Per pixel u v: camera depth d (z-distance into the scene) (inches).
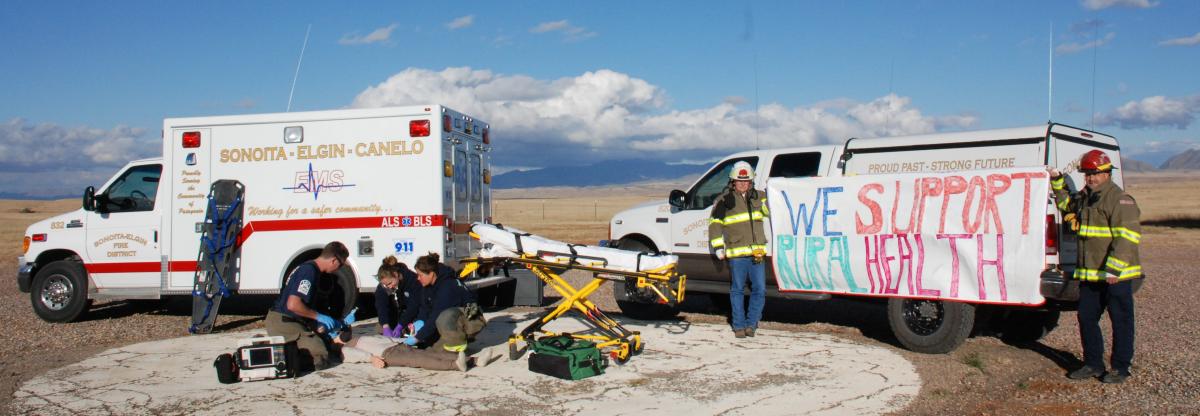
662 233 383.9
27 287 405.7
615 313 404.5
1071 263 292.8
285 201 374.9
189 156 382.6
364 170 370.3
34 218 2263.8
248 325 383.2
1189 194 3238.2
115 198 404.5
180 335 358.9
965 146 309.3
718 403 228.8
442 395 238.4
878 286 305.6
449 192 374.9
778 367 271.7
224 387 251.3
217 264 367.6
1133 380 257.3
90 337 357.1
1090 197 253.3
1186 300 436.5
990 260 278.8
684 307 430.3
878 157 330.0
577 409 223.5
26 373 276.1
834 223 316.8
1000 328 341.1
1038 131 294.5
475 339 296.2
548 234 1279.5
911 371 266.8
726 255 327.3
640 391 241.8
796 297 330.3
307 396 238.8
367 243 369.4
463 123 394.9
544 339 276.5
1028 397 242.4
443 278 273.7
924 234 293.9
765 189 342.0
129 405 232.2
